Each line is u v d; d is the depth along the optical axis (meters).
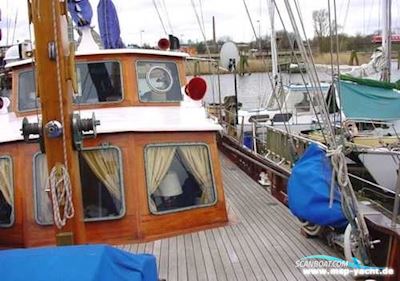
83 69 6.36
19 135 5.62
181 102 6.77
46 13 3.76
